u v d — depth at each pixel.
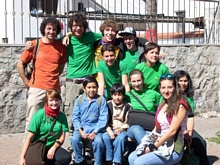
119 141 6.34
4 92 9.04
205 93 11.34
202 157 6.55
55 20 6.88
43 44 6.89
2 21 10.77
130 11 13.15
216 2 12.30
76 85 7.14
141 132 6.23
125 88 6.75
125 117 6.63
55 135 6.16
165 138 5.53
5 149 8.01
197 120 10.70
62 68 7.15
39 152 6.04
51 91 6.16
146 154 5.61
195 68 11.19
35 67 6.89
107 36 7.06
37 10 9.94
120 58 7.11
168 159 5.57
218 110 11.55
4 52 9.02
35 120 6.11
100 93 6.79
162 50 10.80
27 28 10.64
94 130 6.52
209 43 11.43
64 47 7.05
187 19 11.71
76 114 6.68
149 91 6.70
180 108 5.48
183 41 11.46
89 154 6.62
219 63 11.48
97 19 10.31
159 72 6.77
